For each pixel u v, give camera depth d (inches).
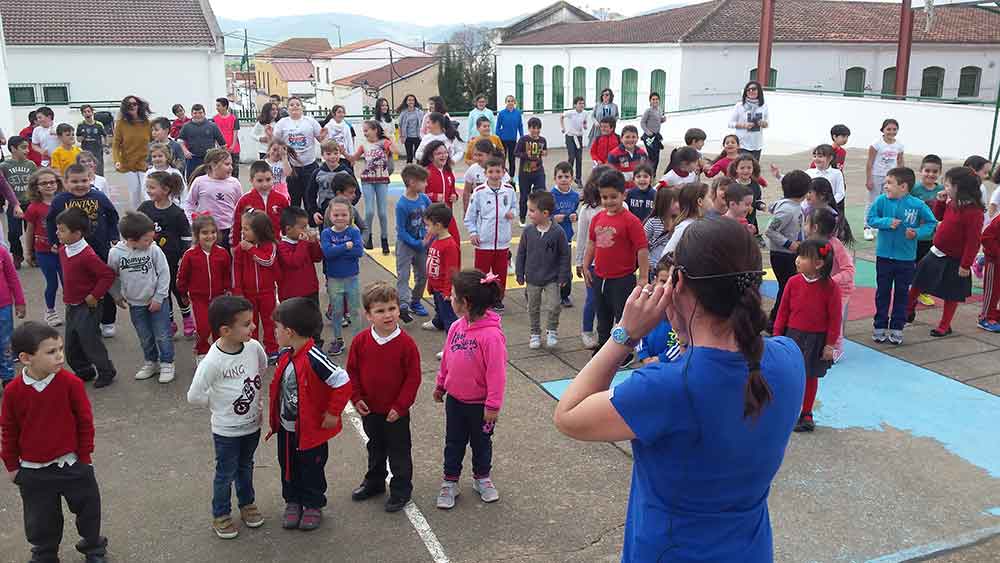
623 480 190.5
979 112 703.7
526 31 1705.2
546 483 188.7
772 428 74.8
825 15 1243.8
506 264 306.8
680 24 1158.3
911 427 217.9
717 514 75.5
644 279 245.0
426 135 404.8
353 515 175.2
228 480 164.9
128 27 1122.7
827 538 166.1
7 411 147.2
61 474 150.2
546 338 285.9
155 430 217.8
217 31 1143.6
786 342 80.7
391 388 170.4
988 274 289.3
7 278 236.7
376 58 2486.5
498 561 158.1
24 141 379.6
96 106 1051.3
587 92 1306.6
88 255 237.0
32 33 1077.8
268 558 159.6
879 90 1200.2
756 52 1120.2
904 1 842.2
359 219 288.8
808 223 247.4
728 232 73.4
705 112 965.8
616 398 74.4
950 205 277.7
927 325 301.0
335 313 269.1
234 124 623.5
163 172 287.7
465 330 171.2
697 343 75.7
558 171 325.1
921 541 165.3
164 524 172.1
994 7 743.1
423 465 197.9
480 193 298.8
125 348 280.1
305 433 160.4
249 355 166.2
